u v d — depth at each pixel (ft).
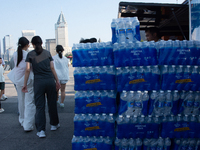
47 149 11.75
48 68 13.66
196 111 9.78
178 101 9.82
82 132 10.17
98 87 9.77
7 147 12.03
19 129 15.12
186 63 9.34
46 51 13.87
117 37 9.67
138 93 9.49
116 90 10.16
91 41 15.60
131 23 9.91
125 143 9.92
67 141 12.87
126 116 9.66
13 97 27.71
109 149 10.12
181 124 9.92
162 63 9.29
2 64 26.45
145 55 9.25
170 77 9.44
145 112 9.62
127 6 15.76
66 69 20.35
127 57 9.26
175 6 15.60
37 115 13.42
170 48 9.24
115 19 10.10
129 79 9.43
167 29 22.68
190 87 9.55
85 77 9.77
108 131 9.98
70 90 32.71
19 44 14.80
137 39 9.82
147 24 21.01
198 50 9.32
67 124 16.20
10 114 19.25
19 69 14.73
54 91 14.11
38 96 13.39
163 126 9.89
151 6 15.94
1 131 14.70
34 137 13.56
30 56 13.33
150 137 9.86
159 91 9.68
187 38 22.80
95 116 10.05
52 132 14.51
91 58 9.66
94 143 10.22
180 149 10.21
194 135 9.93
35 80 13.39
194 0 12.52
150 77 9.43
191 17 12.98
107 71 9.64
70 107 21.52
